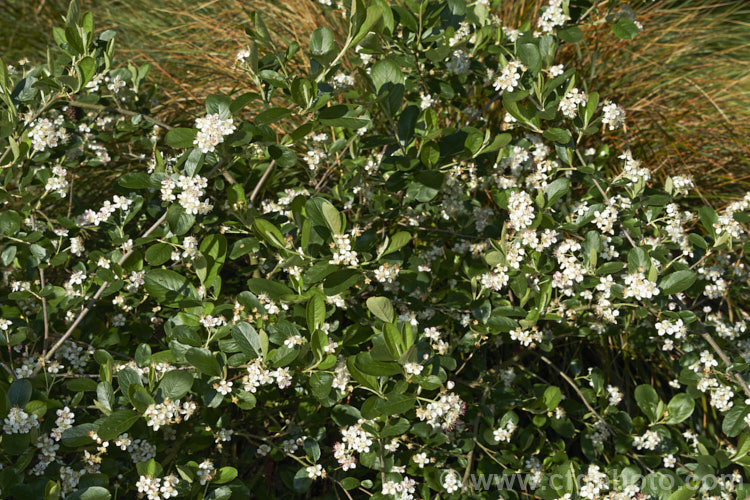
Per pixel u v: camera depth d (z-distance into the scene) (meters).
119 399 1.61
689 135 2.25
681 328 1.68
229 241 1.91
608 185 1.78
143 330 1.74
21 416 1.56
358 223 1.79
